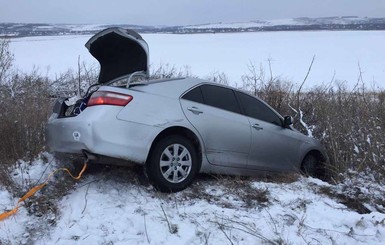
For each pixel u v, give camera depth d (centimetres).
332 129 744
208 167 575
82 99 544
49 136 549
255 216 475
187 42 7844
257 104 645
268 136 635
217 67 4031
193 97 571
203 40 8469
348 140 708
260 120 636
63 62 3653
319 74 3838
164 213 458
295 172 665
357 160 670
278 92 1037
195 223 452
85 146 489
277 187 566
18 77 1330
